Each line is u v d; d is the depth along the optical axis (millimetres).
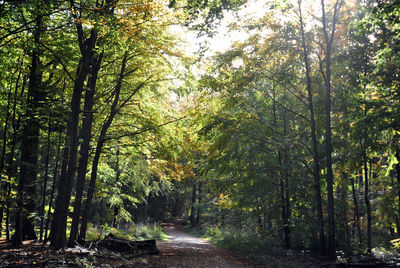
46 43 13117
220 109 17625
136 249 12945
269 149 17250
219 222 31781
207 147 17656
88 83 14008
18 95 13469
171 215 57344
